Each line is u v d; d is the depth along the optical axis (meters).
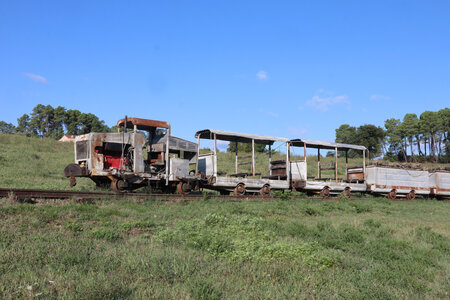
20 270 5.54
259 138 19.39
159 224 9.94
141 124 15.44
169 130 16.36
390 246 8.91
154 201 13.07
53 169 24.75
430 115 80.25
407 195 25.81
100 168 14.27
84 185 18.41
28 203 10.20
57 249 6.68
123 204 11.95
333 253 7.92
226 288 5.37
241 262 6.74
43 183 18.19
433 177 27.69
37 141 38.25
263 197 17.66
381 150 75.88
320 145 21.94
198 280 5.41
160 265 6.10
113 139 14.67
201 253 7.18
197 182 16.95
